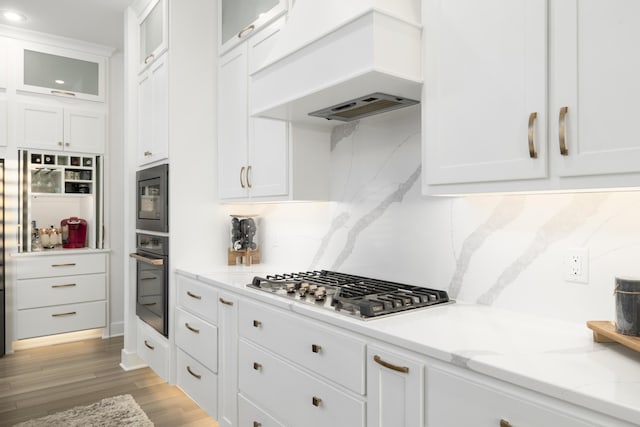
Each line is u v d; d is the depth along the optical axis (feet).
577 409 2.93
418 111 6.38
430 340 4.04
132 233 11.06
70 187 13.70
